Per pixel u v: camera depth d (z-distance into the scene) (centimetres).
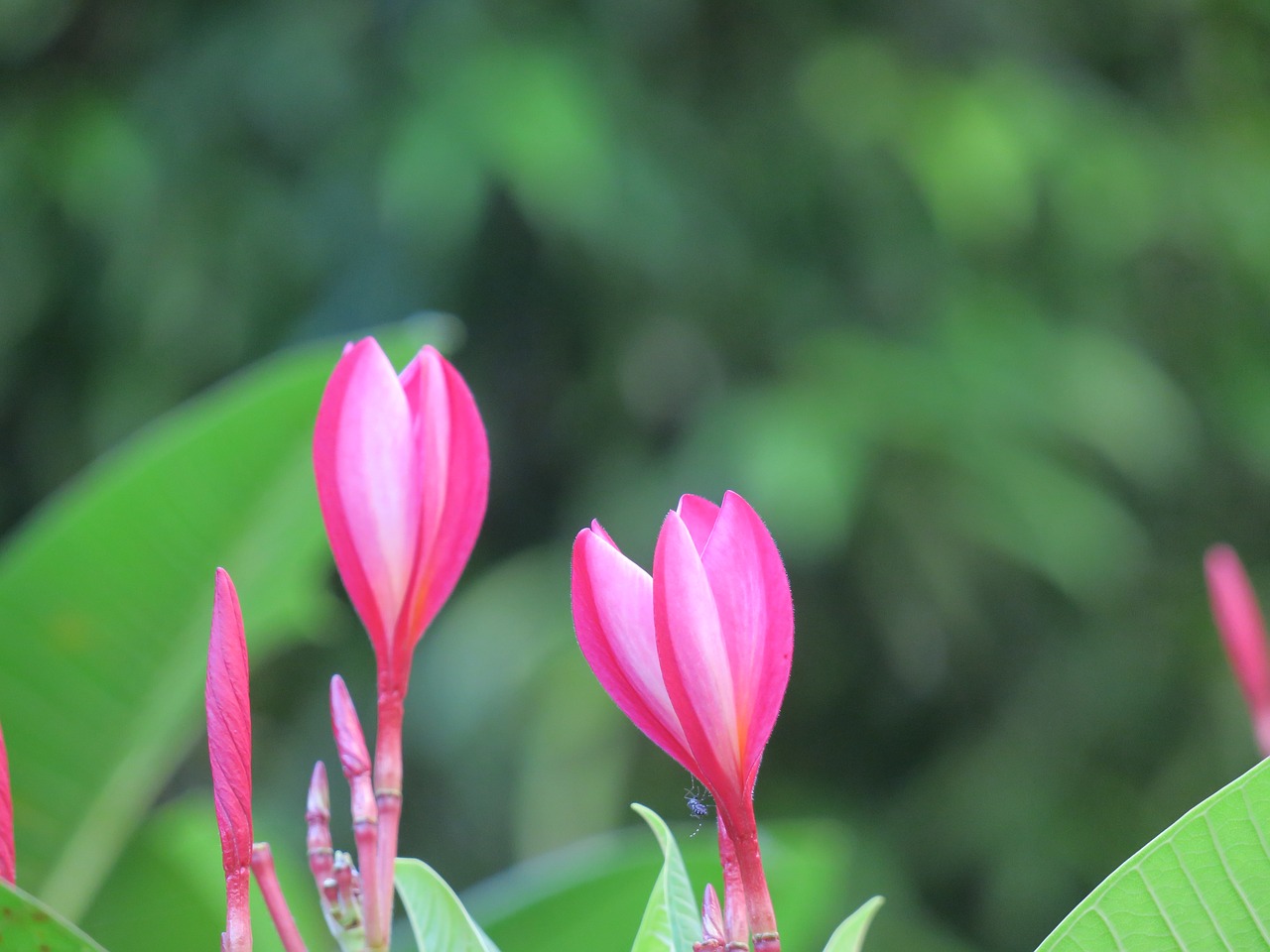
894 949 560
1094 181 634
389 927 93
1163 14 736
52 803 208
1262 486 704
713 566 86
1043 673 654
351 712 96
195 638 214
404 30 592
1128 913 90
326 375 212
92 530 209
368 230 576
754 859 84
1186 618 657
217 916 208
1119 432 616
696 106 635
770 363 609
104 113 588
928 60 659
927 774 642
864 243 638
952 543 574
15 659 208
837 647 640
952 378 596
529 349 629
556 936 187
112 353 585
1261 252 696
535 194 528
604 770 514
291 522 219
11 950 79
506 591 559
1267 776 87
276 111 593
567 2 611
